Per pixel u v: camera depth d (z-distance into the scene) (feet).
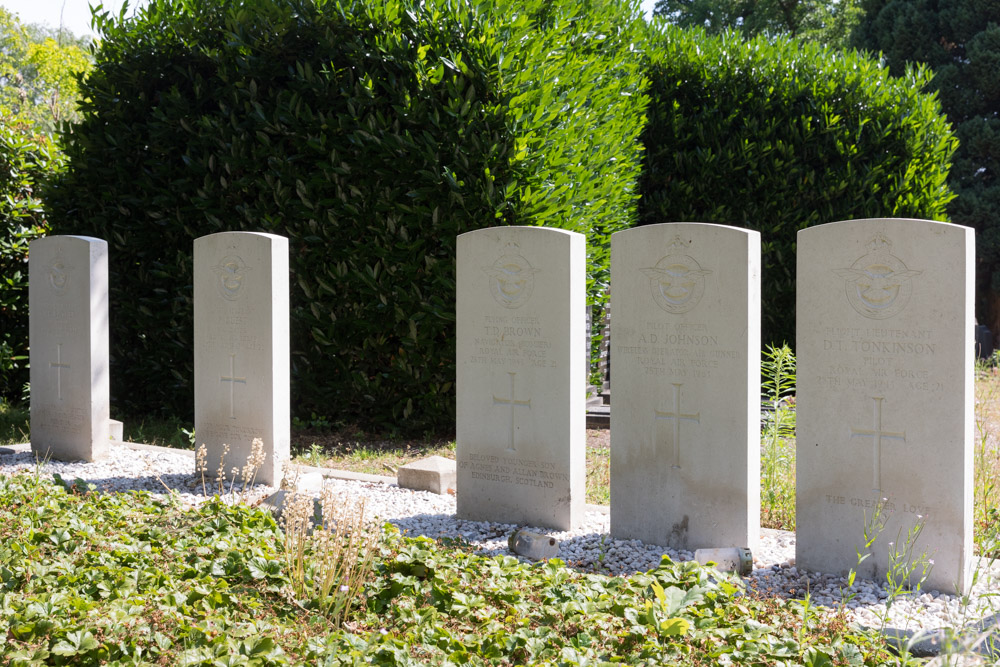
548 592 12.94
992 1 67.36
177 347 30.63
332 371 29.43
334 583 12.95
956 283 13.93
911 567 14.56
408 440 28.81
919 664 10.98
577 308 18.16
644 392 17.13
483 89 26.53
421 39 26.96
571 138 27.30
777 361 21.12
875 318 14.73
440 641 11.31
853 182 38.24
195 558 14.48
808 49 40.19
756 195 39.19
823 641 11.68
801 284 15.48
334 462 25.52
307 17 27.58
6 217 33.94
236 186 29.25
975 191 67.82
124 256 31.55
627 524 17.54
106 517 16.80
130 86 30.68
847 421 15.12
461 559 14.44
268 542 15.17
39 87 83.20
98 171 31.04
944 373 14.12
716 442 16.40
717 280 16.16
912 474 14.53
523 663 10.99
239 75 28.96
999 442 24.76
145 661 10.53
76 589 12.52
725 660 10.78
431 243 27.61
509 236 18.35
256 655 10.55
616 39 36.88
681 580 13.35
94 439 24.40
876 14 75.00
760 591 14.62
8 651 10.36
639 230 16.97
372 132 27.12
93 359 24.22
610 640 11.37
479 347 18.92
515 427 18.57
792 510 19.34
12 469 23.32
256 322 21.42
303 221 28.73
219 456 22.36
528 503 18.54
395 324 27.96
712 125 39.14
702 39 41.22
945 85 69.10
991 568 15.20
